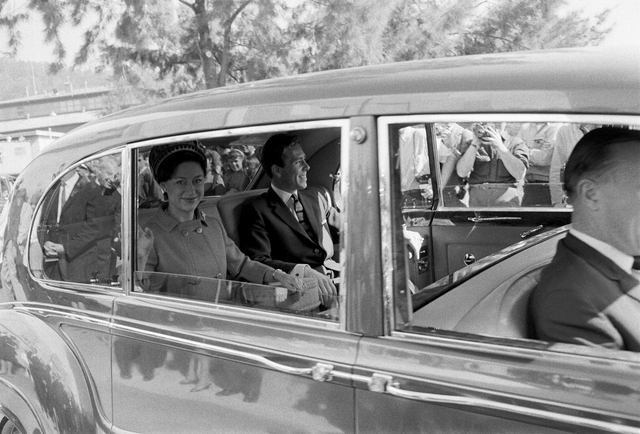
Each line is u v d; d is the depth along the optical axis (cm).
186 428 171
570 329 140
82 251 197
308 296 153
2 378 210
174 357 171
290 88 158
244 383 157
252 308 164
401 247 140
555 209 264
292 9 883
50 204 206
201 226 218
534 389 120
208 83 889
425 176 269
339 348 143
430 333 136
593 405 114
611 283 141
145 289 186
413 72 143
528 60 134
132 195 185
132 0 816
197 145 212
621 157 138
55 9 809
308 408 146
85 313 192
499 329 147
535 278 163
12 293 216
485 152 270
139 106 198
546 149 253
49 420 193
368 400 137
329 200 256
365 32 841
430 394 128
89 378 192
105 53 863
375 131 140
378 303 139
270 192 252
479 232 272
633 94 116
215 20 845
